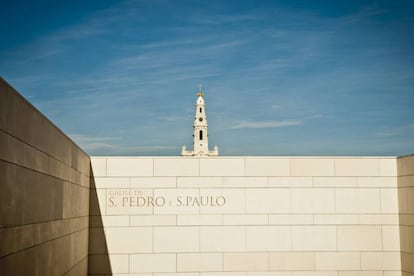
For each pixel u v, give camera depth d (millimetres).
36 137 11156
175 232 19797
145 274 19562
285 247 19953
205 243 19812
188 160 20109
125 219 19719
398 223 20188
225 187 20078
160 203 19859
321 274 19922
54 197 12969
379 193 20312
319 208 20172
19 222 9852
